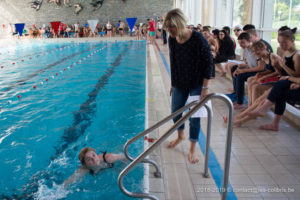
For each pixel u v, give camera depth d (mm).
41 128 3271
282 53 3268
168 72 6094
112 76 6102
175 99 2271
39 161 2539
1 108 4047
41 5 19594
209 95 1438
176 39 2029
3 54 10977
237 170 2074
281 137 2619
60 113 3779
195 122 2139
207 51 1970
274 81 3012
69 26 18812
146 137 2666
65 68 7324
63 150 2734
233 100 3805
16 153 2697
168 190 1850
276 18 4676
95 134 3051
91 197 1981
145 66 7254
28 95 4730
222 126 2949
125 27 19344
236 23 6859
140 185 2053
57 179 2250
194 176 2016
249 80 3309
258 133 2730
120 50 11148
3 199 2020
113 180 2148
